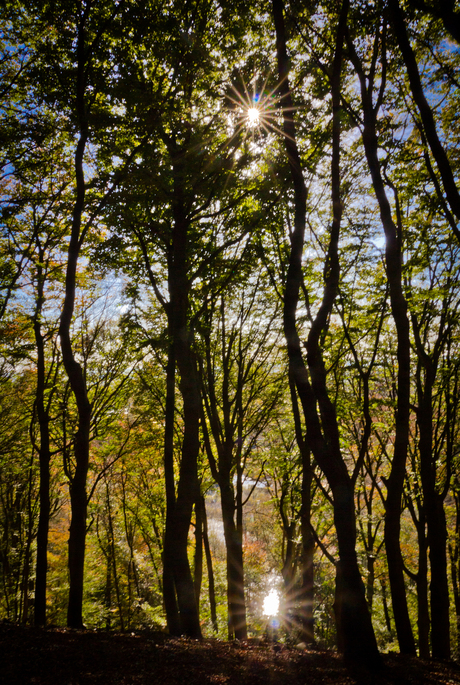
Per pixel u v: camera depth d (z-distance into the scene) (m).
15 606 21.27
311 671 7.09
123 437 19.91
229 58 11.09
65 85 10.21
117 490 27.08
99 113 9.40
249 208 12.69
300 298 13.83
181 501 10.13
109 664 6.66
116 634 9.04
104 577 27.52
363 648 7.11
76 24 9.73
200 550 18.92
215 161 10.57
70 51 10.06
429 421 12.98
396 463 9.66
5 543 21.94
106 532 26.34
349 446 15.52
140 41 9.48
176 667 6.84
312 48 9.58
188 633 9.77
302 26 10.25
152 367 17.67
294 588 17.78
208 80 10.66
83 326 16.86
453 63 10.31
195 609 10.01
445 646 12.17
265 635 15.62
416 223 12.57
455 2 6.86
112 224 10.26
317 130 11.27
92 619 24.08
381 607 25.02
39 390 15.09
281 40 8.43
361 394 14.69
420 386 13.43
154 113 9.67
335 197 8.67
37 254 15.49
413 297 11.97
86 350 17.08
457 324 12.86
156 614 25.12
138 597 27.70
